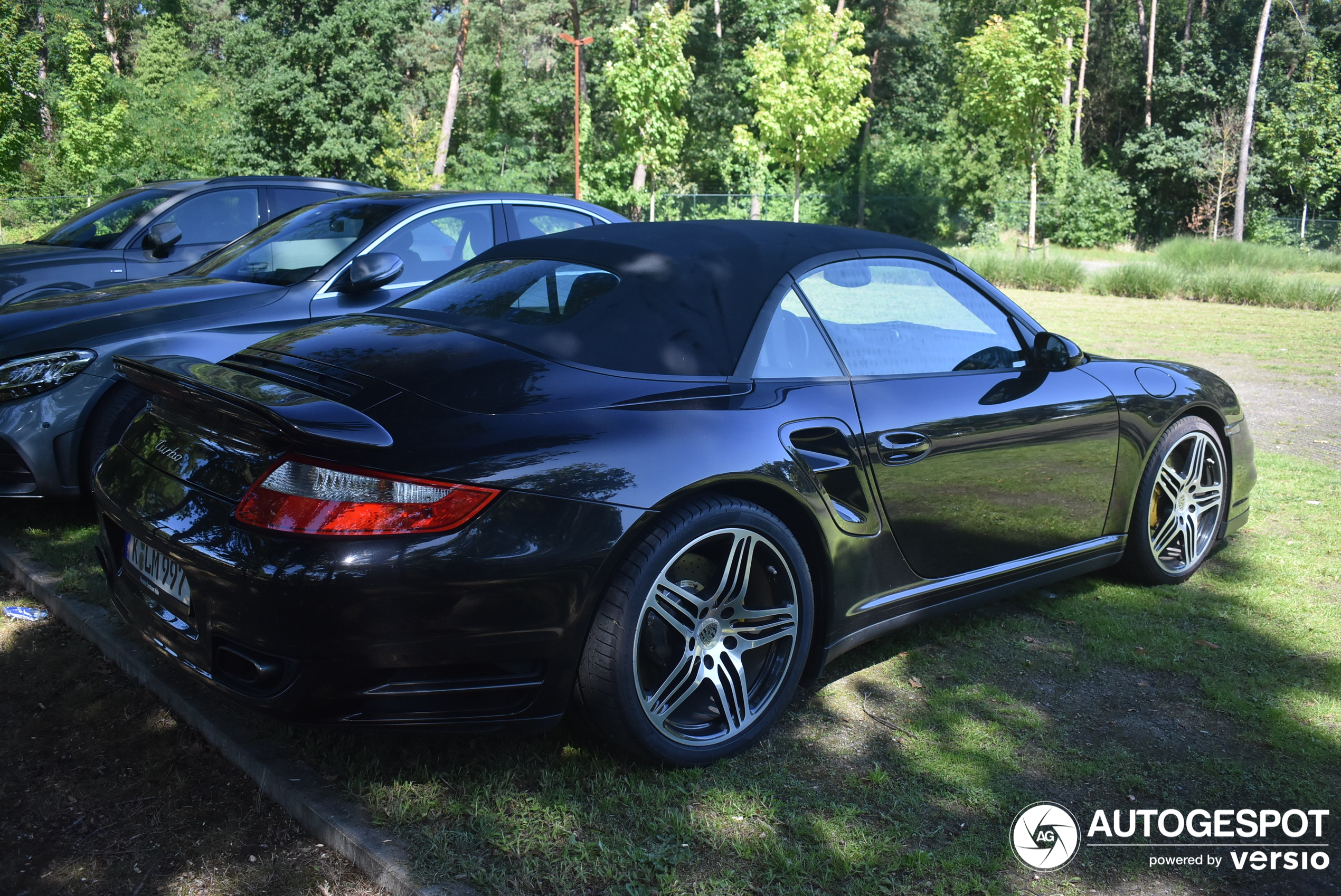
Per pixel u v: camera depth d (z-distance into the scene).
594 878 2.00
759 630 2.49
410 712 2.11
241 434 2.21
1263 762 2.55
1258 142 41.34
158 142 31.27
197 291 4.58
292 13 36.78
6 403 3.97
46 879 2.00
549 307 2.66
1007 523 3.11
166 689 2.72
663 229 3.06
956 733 2.65
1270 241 38.34
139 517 2.35
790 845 2.13
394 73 37.41
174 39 45.88
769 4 40.62
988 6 42.50
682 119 27.91
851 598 2.71
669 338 2.54
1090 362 3.56
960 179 39.84
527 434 2.18
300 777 2.30
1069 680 2.99
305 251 4.99
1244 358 10.26
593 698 2.25
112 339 4.15
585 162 39.62
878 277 3.01
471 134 42.72
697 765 2.41
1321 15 43.31
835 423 2.63
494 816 2.18
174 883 2.00
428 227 5.18
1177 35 46.59
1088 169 40.53
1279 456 5.95
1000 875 2.07
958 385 3.00
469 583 2.04
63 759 2.45
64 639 3.16
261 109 35.91
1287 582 3.85
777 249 2.86
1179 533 3.79
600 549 2.15
